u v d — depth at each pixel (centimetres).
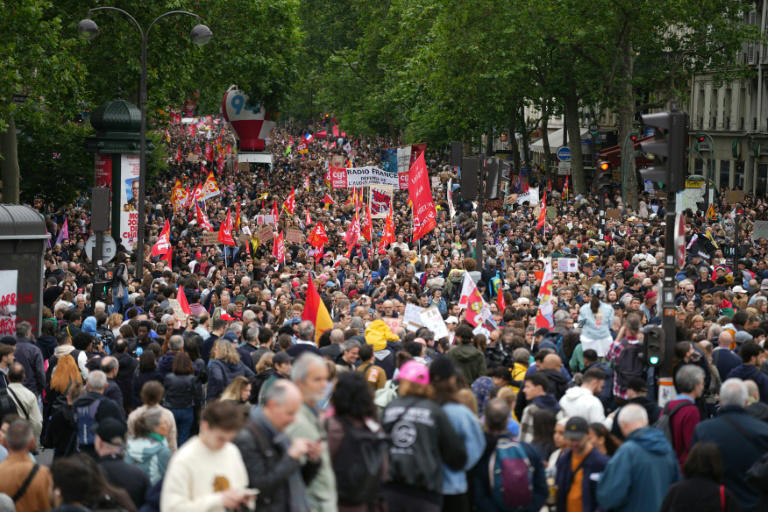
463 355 1519
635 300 2188
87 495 861
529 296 2509
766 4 7688
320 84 11994
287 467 797
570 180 8650
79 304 2417
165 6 4941
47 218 4459
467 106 7300
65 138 4844
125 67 5019
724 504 974
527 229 4653
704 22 6806
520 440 1116
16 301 2159
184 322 2233
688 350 1429
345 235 4331
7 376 1602
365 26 11119
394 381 1368
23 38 3650
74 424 1514
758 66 7900
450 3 6806
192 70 5372
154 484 1102
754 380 1448
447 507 982
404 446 902
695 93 8925
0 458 1245
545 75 7150
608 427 1262
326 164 10869
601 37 6631
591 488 1062
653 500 1016
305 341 1673
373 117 10781
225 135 14562
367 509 873
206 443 818
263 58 6303
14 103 3653
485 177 2595
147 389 1229
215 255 3788
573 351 1755
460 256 3266
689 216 5475
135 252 4009
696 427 1141
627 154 6325
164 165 5875
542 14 6606
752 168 8044
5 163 4225
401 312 2192
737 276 2950
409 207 5516
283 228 4584
